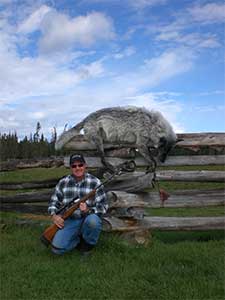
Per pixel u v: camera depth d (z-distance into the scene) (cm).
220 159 368
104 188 353
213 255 295
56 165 402
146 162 363
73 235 303
